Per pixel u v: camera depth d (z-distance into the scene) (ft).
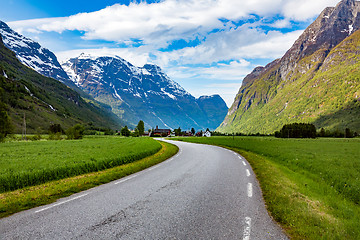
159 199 24.31
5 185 29.76
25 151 77.61
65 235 15.52
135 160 60.75
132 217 18.93
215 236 15.51
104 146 101.55
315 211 20.75
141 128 502.79
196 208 21.35
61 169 38.34
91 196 25.79
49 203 23.29
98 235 15.49
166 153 78.43
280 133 459.32
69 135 231.91
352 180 36.78
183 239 14.99
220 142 156.04
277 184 30.91
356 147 131.03
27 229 16.56
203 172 41.81
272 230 16.66
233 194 26.43
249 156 70.28
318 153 85.61
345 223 18.03
